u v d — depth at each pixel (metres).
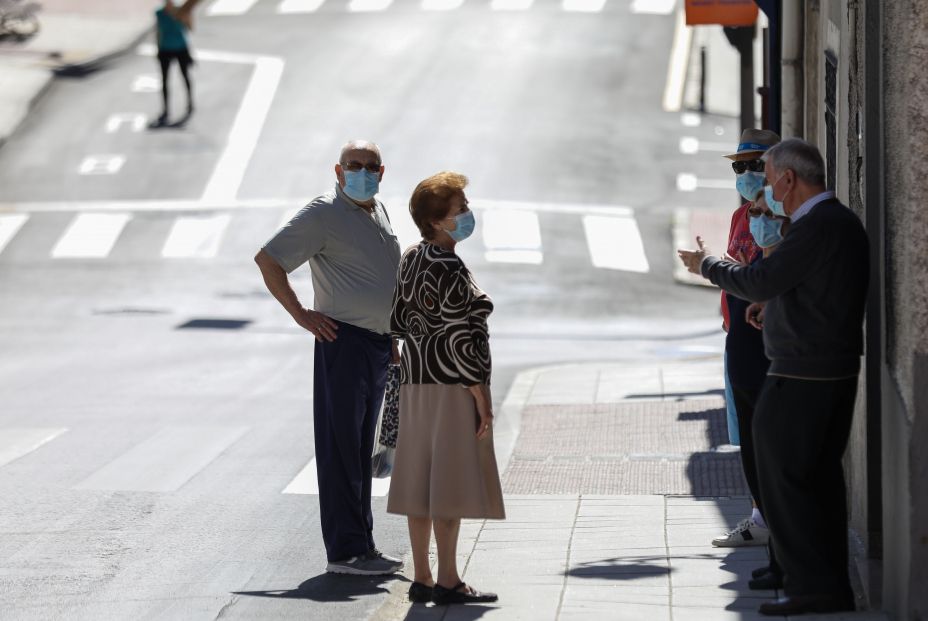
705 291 69.38
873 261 20.84
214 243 77.50
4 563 25.47
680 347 55.38
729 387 26.59
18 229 80.00
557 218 81.50
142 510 29.53
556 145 95.50
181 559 25.70
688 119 101.94
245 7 131.62
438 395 21.27
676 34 120.81
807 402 18.94
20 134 98.81
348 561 24.45
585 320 62.41
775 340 19.14
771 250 21.45
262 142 96.38
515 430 37.50
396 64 113.62
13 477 32.69
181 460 34.50
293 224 24.09
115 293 67.12
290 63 114.00
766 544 24.08
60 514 29.20
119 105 104.62
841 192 24.70
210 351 53.19
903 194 17.91
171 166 91.88
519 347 55.47
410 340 21.56
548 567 23.39
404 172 90.06
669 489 29.58
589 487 30.22
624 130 99.06
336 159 93.00
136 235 79.00
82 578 24.45
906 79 17.45
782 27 33.78
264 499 30.47
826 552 19.31
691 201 85.31
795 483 19.23
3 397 44.00
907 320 17.78
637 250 76.25
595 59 114.56
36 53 115.56
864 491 22.66
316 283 24.67
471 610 20.83
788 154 19.00
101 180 89.62
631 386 43.91
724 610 19.94
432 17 126.56
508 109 103.00
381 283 24.58
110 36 120.81
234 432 37.97
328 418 24.47
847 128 23.70
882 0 19.34
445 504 21.06
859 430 23.33
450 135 97.38
